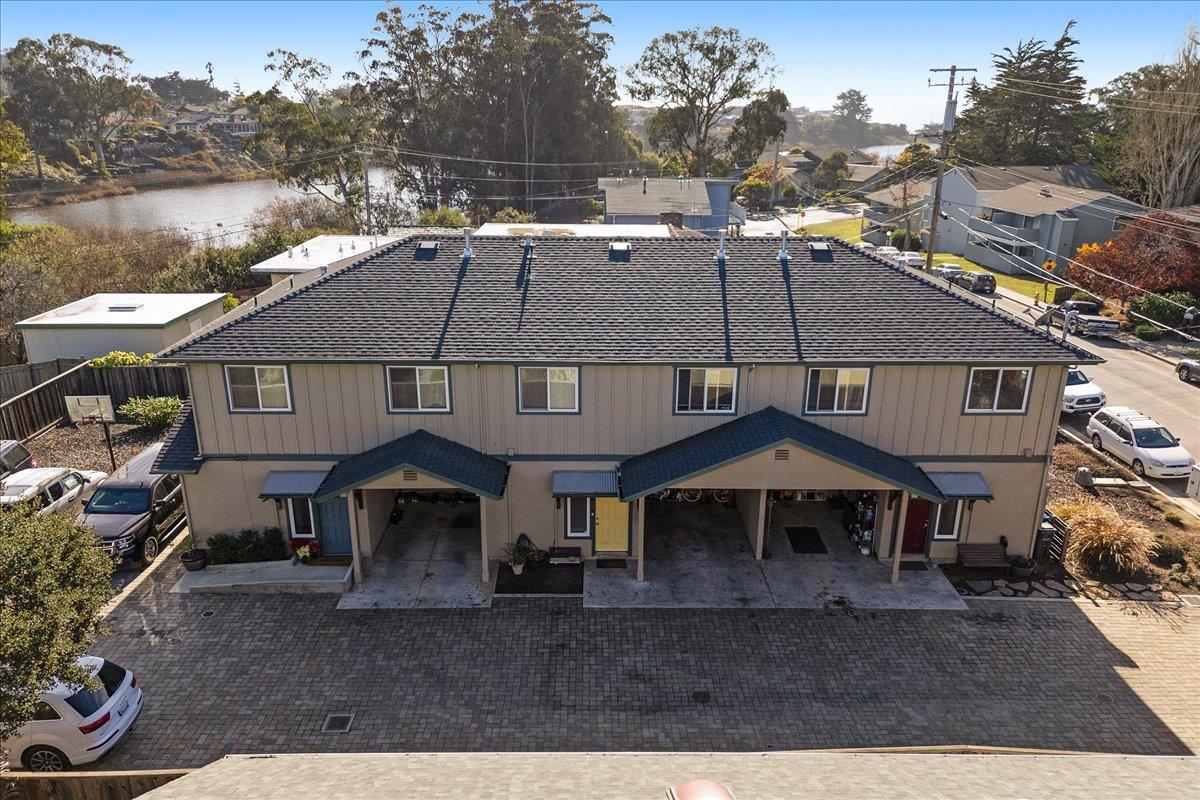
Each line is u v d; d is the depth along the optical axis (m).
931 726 15.50
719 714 15.79
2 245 55.66
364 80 81.75
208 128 144.00
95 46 104.75
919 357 19.39
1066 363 19.27
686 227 61.28
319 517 20.91
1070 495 25.39
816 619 18.81
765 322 20.56
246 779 9.88
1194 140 56.84
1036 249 58.97
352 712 15.80
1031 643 18.00
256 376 19.75
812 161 128.88
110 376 32.81
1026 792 8.41
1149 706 16.05
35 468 24.78
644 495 18.91
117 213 84.81
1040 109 81.62
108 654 17.45
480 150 83.38
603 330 20.28
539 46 81.62
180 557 21.19
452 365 19.72
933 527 20.97
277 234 53.69
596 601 19.47
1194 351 41.66
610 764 9.83
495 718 15.66
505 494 20.92
